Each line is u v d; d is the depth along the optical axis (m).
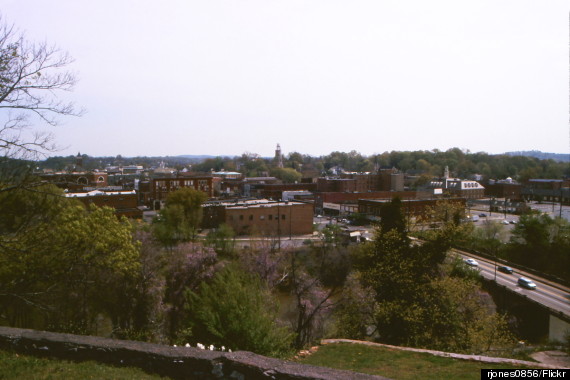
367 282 29.77
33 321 25.59
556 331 40.22
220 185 168.00
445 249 30.86
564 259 54.00
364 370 13.61
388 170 161.38
